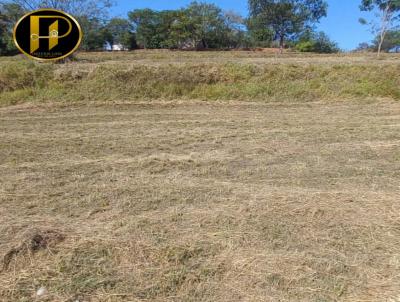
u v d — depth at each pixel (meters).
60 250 2.42
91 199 3.27
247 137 5.70
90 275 2.20
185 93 9.71
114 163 4.34
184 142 5.40
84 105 8.63
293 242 2.57
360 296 2.04
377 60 14.70
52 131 6.10
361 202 3.18
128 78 9.84
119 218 2.92
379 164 4.35
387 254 2.44
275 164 4.36
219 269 2.26
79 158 4.57
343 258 2.38
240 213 2.98
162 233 2.66
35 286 2.11
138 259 2.35
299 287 2.11
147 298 2.03
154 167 4.20
